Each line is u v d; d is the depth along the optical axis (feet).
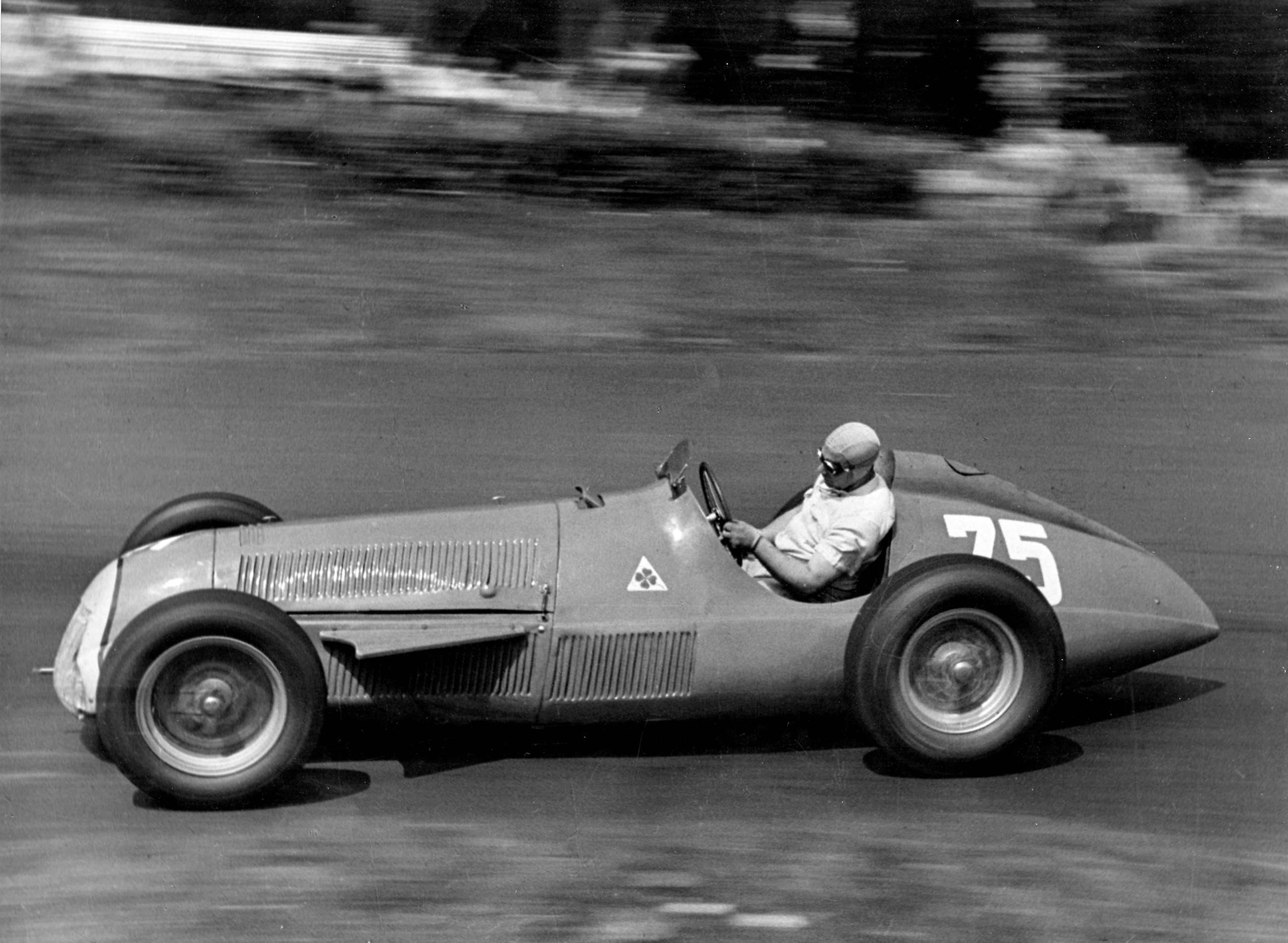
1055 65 64.44
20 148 60.49
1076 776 23.57
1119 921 19.54
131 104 61.67
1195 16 63.98
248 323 47.50
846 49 65.10
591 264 54.13
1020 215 60.08
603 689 23.30
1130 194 61.52
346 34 66.28
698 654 23.21
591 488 35.45
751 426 39.96
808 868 20.84
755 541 24.18
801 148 62.49
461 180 62.03
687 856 21.09
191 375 42.83
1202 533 33.40
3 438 37.40
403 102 65.00
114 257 52.08
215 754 21.80
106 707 21.06
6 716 24.94
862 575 24.97
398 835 21.57
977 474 27.02
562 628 22.97
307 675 21.59
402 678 22.94
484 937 19.06
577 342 46.78
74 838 21.30
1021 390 43.19
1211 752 24.27
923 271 54.80
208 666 21.58
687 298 51.55
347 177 60.85
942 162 63.52
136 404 40.09
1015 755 24.25
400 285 51.60
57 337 45.29
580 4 66.23
